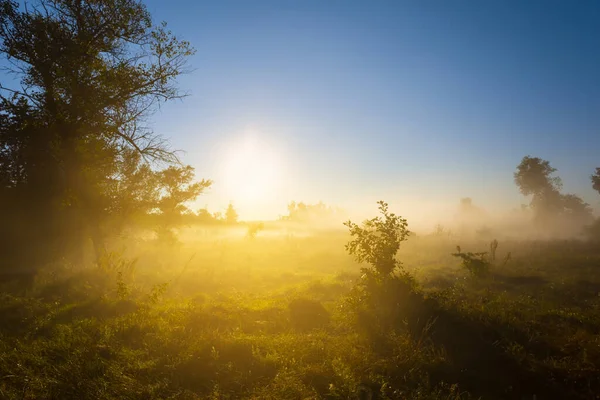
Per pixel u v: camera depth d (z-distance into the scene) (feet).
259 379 21.86
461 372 22.80
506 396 20.83
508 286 48.32
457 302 35.17
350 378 21.27
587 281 49.67
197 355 24.16
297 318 33.65
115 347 25.07
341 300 38.27
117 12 61.62
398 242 38.27
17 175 64.54
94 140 59.62
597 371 22.56
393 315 31.94
